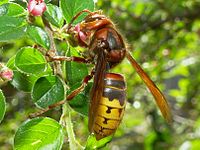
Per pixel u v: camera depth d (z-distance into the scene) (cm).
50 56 14
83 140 23
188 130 37
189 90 36
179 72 34
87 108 14
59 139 13
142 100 33
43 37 14
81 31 14
